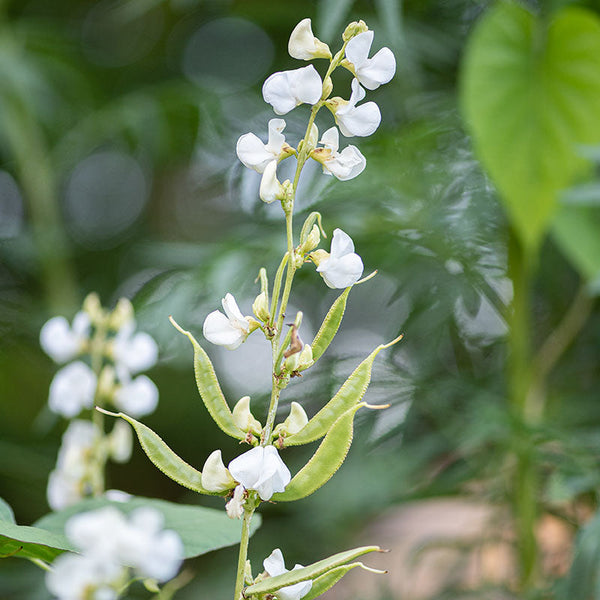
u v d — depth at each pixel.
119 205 3.23
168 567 0.82
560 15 1.31
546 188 1.37
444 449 1.82
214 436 2.95
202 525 0.90
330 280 0.77
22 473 2.32
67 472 1.08
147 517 0.82
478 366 2.01
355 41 0.77
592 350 1.98
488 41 1.35
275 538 2.25
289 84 0.77
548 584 1.60
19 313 2.52
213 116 2.22
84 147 2.66
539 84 1.35
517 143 1.36
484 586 1.63
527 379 1.61
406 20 1.99
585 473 1.44
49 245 2.38
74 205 3.21
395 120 2.09
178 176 3.15
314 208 1.75
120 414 0.76
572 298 1.98
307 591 0.76
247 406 0.77
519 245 1.57
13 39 2.47
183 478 0.76
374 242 1.78
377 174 1.70
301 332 2.38
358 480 1.96
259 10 2.13
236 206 2.47
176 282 1.85
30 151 2.41
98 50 3.06
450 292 1.76
